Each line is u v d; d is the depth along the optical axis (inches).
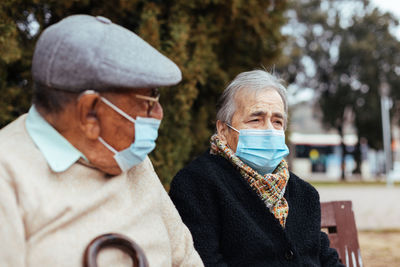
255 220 74.3
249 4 158.9
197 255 64.2
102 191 50.3
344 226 91.4
